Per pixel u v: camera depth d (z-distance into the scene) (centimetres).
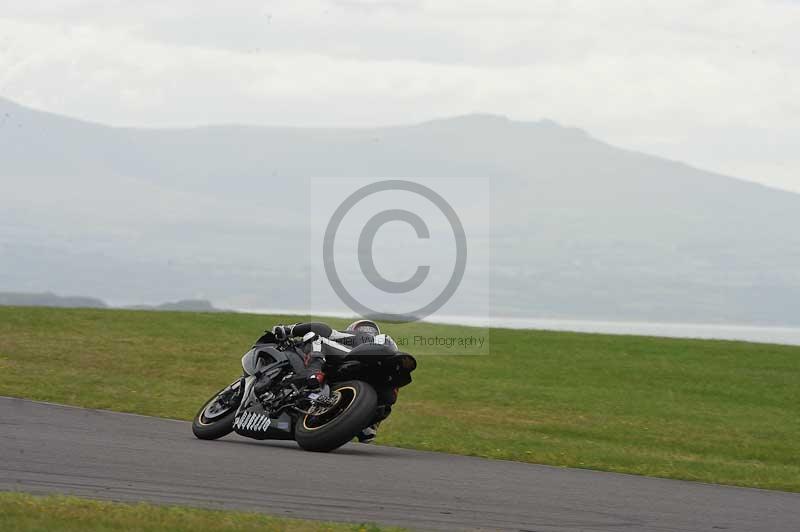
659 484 4041
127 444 4153
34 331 11506
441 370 10525
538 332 14288
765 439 7062
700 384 10425
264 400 4509
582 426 7181
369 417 4303
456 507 3181
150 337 11681
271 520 2703
